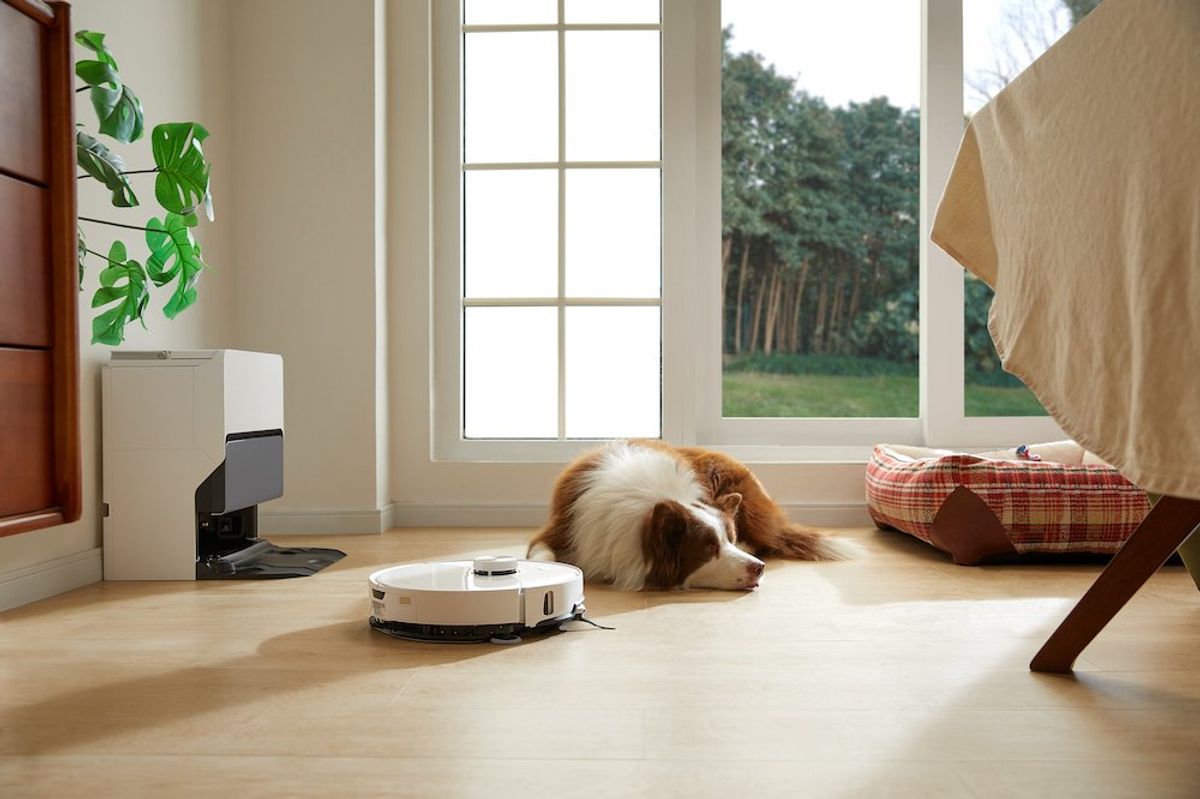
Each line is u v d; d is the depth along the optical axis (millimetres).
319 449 3367
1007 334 1405
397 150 3529
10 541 2195
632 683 1544
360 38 3346
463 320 3678
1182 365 1034
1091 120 1191
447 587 1857
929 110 3586
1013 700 1433
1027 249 1348
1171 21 1058
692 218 3578
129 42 2699
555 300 3654
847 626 1948
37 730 1320
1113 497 2635
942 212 1581
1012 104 1402
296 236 3363
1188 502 1473
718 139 3668
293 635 1890
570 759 1197
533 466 3518
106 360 2582
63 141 1605
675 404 3578
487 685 1533
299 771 1161
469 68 3676
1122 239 1130
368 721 1354
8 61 1494
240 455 2596
